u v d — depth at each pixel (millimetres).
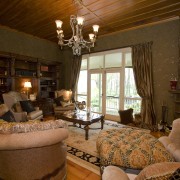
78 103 4844
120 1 3418
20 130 1574
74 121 3709
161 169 800
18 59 5426
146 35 4820
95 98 6344
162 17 4254
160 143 1970
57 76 6777
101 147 1973
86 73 6648
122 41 5352
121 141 2029
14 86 5238
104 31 5379
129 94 5363
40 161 1688
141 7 3693
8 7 3723
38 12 3969
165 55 4484
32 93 5867
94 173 2277
